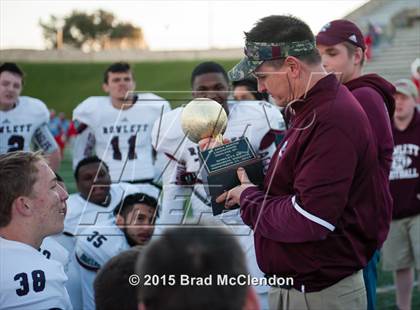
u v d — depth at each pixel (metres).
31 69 25.02
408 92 4.50
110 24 40.28
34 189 2.16
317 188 2.06
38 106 5.12
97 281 1.50
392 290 5.23
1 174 2.15
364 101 2.54
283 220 2.11
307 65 2.16
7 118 5.00
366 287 2.66
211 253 1.10
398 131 4.54
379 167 2.42
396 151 4.51
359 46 2.90
